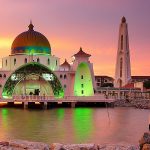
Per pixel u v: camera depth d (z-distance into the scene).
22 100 100.06
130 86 172.88
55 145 17.02
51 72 121.69
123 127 50.16
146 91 154.50
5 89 118.62
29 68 120.38
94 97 107.12
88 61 122.62
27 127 48.62
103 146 17.27
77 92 122.31
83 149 16.94
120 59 187.25
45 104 100.38
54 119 62.06
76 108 101.00
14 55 124.00
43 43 125.19
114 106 118.69
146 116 72.19
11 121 57.59
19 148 16.78
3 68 126.19
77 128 48.09
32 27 128.75
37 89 123.88
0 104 116.38
